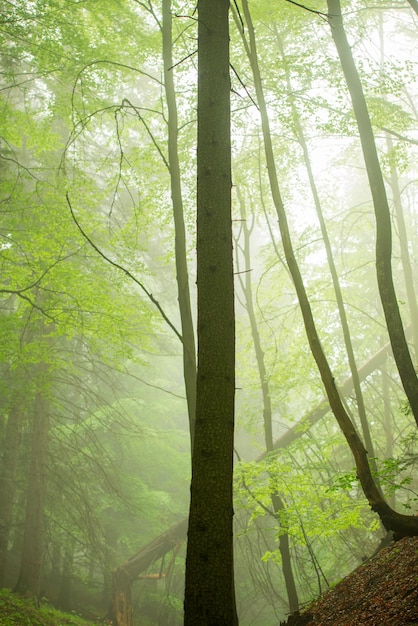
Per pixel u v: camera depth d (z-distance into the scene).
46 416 15.88
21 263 12.50
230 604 3.84
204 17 5.27
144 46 11.56
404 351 7.32
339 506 11.61
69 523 16.52
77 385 16.20
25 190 15.84
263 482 12.22
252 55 8.82
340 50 8.55
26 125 12.34
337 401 7.27
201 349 4.44
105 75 11.99
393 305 7.48
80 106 12.27
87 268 13.85
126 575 16.12
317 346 7.47
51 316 11.75
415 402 7.14
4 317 11.61
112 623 15.43
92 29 12.54
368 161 7.96
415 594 5.51
